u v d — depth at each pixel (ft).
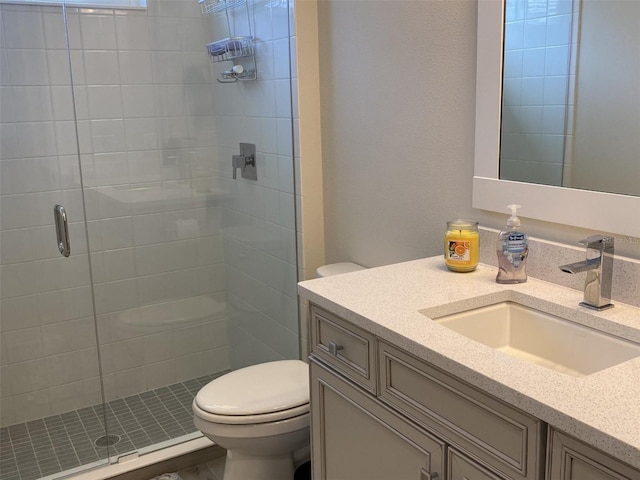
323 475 5.98
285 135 8.59
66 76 9.10
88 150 9.39
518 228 5.82
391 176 7.32
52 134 9.16
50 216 9.32
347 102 7.88
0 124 8.85
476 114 6.01
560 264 5.39
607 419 3.28
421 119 6.75
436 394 4.37
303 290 5.62
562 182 5.35
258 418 6.61
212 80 9.86
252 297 9.92
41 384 9.59
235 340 10.53
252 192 9.48
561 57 5.20
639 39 4.65
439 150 6.58
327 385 5.61
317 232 8.79
